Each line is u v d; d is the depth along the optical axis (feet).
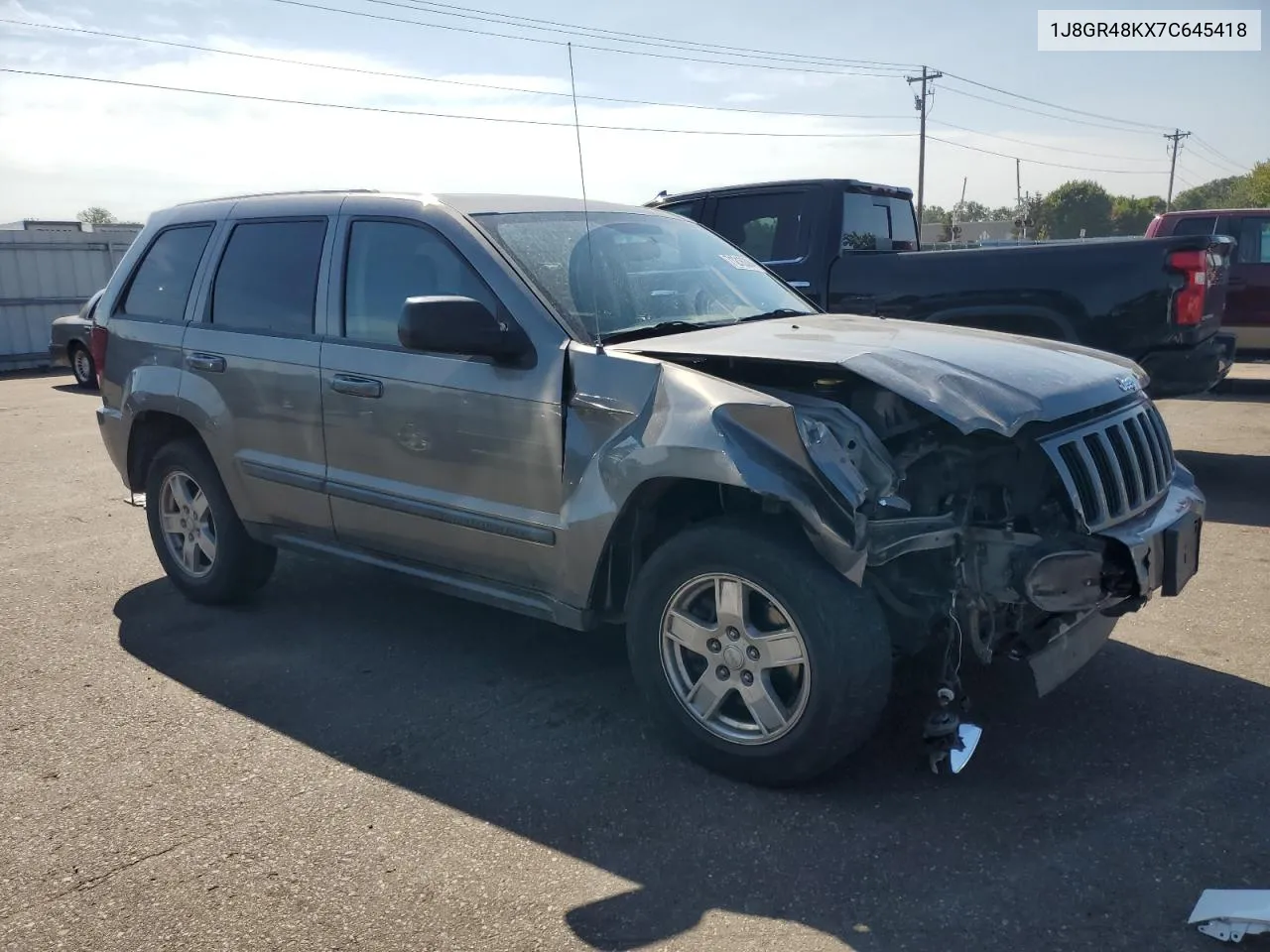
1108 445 11.85
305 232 15.90
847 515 10.50
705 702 11.89
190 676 15.24
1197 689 13.88
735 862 10.30
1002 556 10.93
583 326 12.98
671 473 11.27
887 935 9.14
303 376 15.29
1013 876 9.95
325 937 9.35
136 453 18.72
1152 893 9.62
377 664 15.55
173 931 9.48
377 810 11.44
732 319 14.76
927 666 13.60
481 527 13.37
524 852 10.58
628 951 9.05
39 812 11.55
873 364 11.42
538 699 14.23
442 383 13.53
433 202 14.55
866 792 11.53
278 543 16.62
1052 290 22.30
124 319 18.48
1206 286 21.50
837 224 25.73
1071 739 12.60
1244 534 21.25
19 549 22.17
